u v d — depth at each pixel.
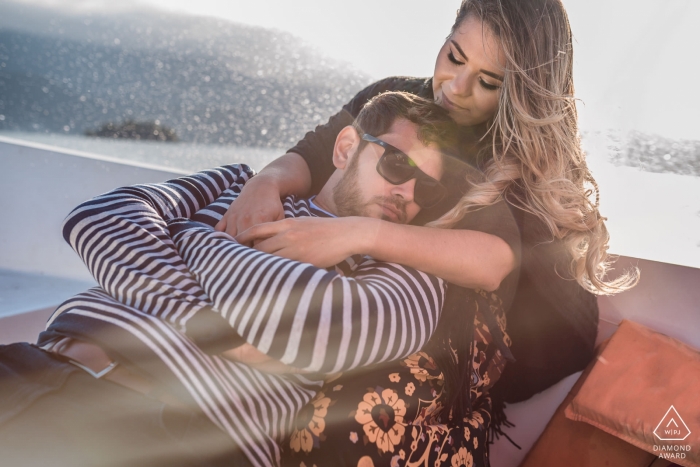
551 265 1.08
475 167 1.13
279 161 1.31
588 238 1.14
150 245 0.83
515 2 1.10
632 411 1.05
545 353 1.21
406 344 0.80
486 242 0.97
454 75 1.15
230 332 0.75
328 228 0.88
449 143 1.03
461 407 0.95
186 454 0.68
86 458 0.63
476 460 0.98
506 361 1.17
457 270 0.92
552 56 1.14
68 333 0.74
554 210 1.09
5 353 0.71
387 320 0.78
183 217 0.99
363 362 0.77
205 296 0.79
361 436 0.83
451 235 0.95
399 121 1.02
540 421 1.30
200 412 0.73
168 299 0.76
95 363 0.73
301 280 0.74
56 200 1.71
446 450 0.91
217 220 1.01
